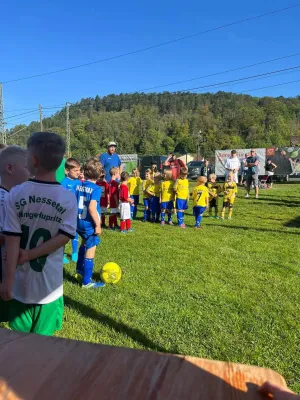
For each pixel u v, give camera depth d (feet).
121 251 19.36
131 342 9.59
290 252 19.27
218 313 11.50
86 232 13.61
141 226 28.19
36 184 6.41
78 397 3.08
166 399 3.05
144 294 13.05
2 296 6.14
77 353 3.77
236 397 3.11
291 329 10.43
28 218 6.30
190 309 11.78
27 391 3.16
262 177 61.67
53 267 6.80
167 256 18.29
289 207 37.47
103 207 27.66
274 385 3.14
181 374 3.40
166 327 10.52
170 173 28.63
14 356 3.70
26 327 6.71
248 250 19.72
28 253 6.27
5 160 7.43
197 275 15.25
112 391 3.15
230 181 31.89
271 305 12.09
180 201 27.84
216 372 3.45
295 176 70.49
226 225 28.35
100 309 11.72
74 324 10.55
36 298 6.62
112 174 26.96
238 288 13.73
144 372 3.42
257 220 30.55
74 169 16.76
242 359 8.88
